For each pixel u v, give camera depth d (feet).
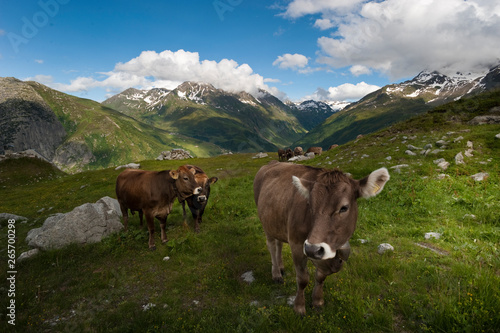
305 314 14.69
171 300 18.30
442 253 19.85
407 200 31.60
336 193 10.33
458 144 48.19
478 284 14.42
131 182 30.12
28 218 55.83
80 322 17.03
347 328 13.56
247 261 22.57
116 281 21.91
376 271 17.92
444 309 13.07
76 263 26.61
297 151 138.31
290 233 13.34
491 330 11.85
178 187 28.63
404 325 13.28
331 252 9.89
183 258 24.63
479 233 21.83
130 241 29.94
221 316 15.89
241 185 57.57
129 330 15.76
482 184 32.32
